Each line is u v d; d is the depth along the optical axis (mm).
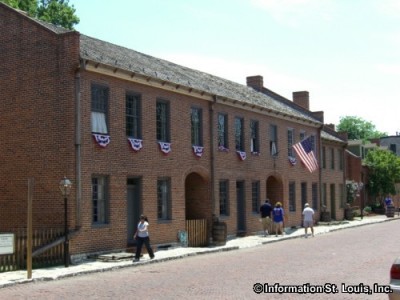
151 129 24672
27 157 21812
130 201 23766
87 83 21469
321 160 42344
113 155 22453
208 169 28531
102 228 21688
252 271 17297
